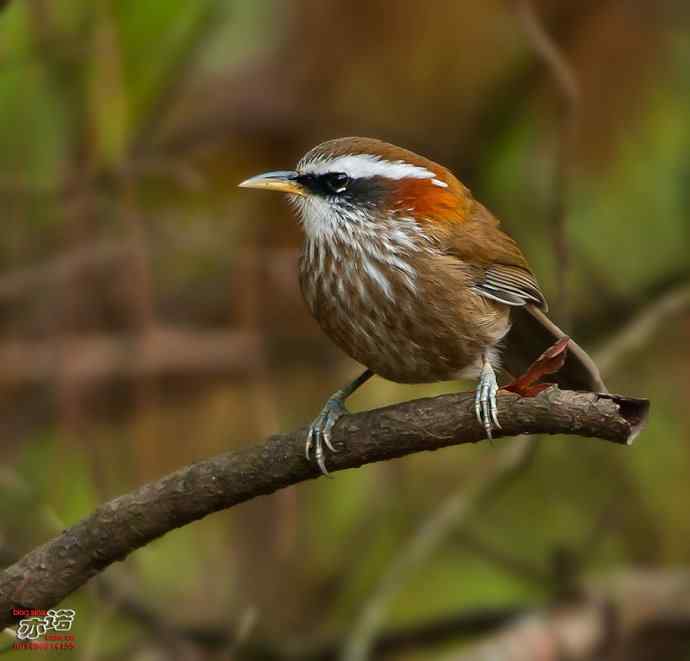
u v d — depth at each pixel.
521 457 12.27
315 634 13.15
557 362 7.47
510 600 14.23
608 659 12.80
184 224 12.59
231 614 12.79
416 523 13.56
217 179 13.10
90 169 12.23
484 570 14.33
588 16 12.91
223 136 13.05
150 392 12.42
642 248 14.56
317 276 9.94
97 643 11.41
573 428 7.46
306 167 10.02
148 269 12.61
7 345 12.38
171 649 12.18
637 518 13.79
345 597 13.53
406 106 13.21
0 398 12.36
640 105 13.08
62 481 12.20
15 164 12.26
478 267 9.82
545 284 14.27
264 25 13.12
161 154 12.98
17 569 7.84
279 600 13.02
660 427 13.77
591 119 13.08
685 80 13.58
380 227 9.76
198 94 13.17
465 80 13.13
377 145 10.08
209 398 12.63
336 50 12.91
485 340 9.90
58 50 12.15
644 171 14.14
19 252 12.47
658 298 14.14
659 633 12.98
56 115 12.27
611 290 14.29
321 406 13.54
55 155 12.30
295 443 7.86
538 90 13.47
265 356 12.94
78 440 12.28
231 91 13.13
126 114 12.48
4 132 12.24
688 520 13.70
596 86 13.02
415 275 9.68
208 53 13.17
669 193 14.29
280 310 13.26
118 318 12.63
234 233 12.77
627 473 13.81
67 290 12.45
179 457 12.49
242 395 12.67
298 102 13.08
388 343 9.86
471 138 13.75
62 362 12.32
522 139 13.95
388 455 7.88
